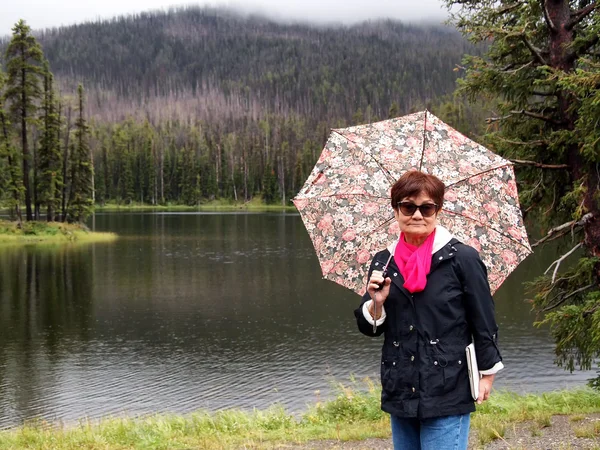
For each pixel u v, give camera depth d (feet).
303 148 504.43
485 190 12.64
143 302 91.66
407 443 10.38
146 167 470.39
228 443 26.43
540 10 33.63
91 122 590.14
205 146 544.21
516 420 29.09
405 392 9.91
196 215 351.05
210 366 58.65
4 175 199.21
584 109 28.78
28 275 117.19
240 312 84.84
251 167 504.02
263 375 55.57
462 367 9.83
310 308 87.76
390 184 12.61
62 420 43.34
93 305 89.04
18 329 73.82
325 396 49.11
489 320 9.91
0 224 185.78
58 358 61.41
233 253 157.28
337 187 12.83
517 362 58.44
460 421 9.87
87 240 188.03
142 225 261.85
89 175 211.41
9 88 182.50
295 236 208.54
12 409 46.21
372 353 63.26
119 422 32.81
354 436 26.86
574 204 34.37
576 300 35.14
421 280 9.83
